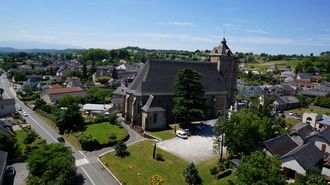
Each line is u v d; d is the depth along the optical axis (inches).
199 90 2965.1
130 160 2326.5
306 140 2452.0
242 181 1379.2
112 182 2032.5
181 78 2918.3
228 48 3722.9
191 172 1968.5
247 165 1398.9
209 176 2037.4
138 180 2034.9
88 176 2102.6
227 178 1980.8
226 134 2215.8
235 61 3791.8
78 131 3038.9
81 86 6294.3
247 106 3710.6
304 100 5226.4
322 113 4549.7
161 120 3065.9
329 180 1774.1
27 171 2215.8
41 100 4579.2
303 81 7667.3
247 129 2164.1
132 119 3154.5
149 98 3075.8
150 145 2586.1
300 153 1946.4
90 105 4143.7
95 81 7352.4
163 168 2174.0
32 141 2837.1
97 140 2709.2
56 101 4648.1
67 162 1969.7
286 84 6899.6
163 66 3309.5
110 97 5088.6
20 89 6609.3
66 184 1884.8
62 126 3139.8
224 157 2316.7
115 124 3250.5
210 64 3624.5
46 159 2004.2
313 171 1770.4
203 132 2977.4
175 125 3147.1
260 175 1339.8
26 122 3649.1
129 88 3292.3
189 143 2650.1
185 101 2864.2
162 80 3233.3
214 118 3516.2
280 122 3122.5
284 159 1921.8
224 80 3661.4
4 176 2060.8
